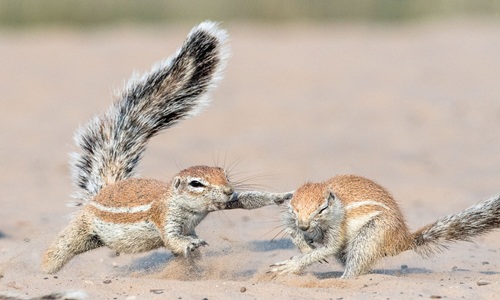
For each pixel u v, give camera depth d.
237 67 29.75
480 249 10.98
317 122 21.86
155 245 9.70
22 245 10.88
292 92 25.47
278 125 21.75
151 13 41.69
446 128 20.78
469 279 9.19
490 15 41.72
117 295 8.48
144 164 17.70
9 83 27.45
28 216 13.02
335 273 9.73
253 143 19.83
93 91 26.09
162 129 10.94
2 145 20.06
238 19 41.16
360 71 28.34
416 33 37.09
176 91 10.92
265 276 9.30
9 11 41.00
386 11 42.53
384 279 8.88
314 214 9.00
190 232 9.70
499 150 18.70
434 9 42.78
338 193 9.41
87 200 10.59
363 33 37.69
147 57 31.11
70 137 20.88
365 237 9.26
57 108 24.16
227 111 23.27
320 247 9.31
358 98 24.16
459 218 9.45
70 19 41.12
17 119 23.06
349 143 19.67
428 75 27.17
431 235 9.48
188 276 9.63
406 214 13.27
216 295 8.31
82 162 10.72
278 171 17.05
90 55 32.28
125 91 10.91
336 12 42.19
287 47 34.00
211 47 10.91
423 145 19.34
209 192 9.23
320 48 33.50
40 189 15.56
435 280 9.14
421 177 16.45
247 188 15.27
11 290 8.64
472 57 30.14
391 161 17.88
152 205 9.47
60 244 9.85
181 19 40.91
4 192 15.28
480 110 22.33
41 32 38.78
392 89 25.03
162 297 8.25
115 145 10.72
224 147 19.53
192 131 21.44
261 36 37.06
